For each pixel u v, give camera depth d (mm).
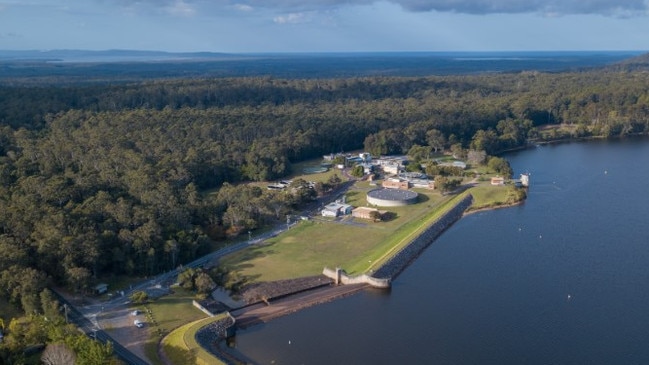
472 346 156875
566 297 184750
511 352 153500
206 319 167750
